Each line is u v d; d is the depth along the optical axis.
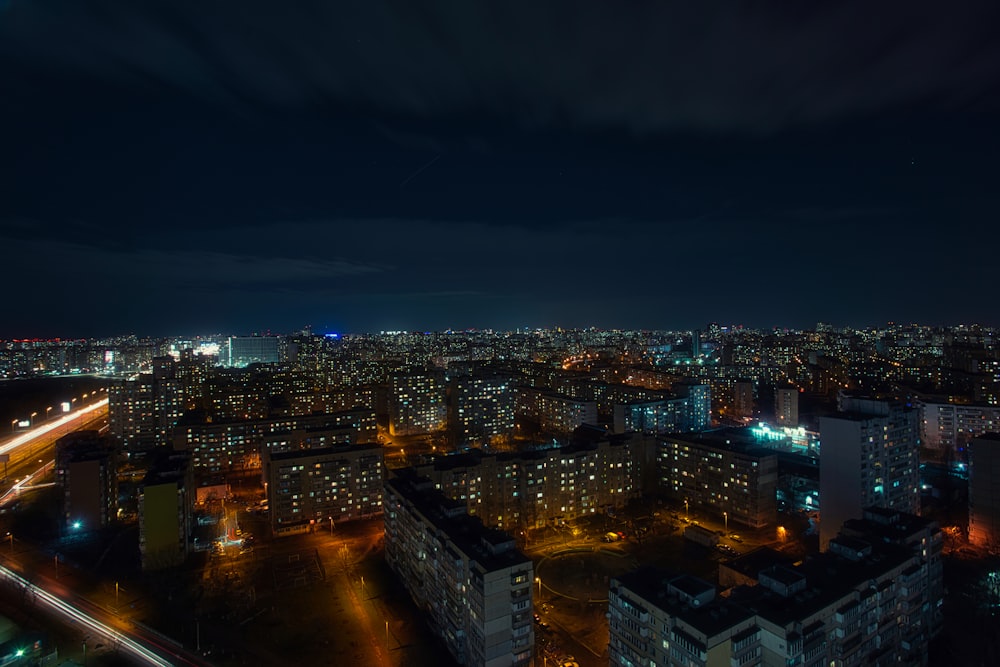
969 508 173.00
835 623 99.00
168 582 158.38
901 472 171.12
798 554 169.00
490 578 109.56
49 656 120.19
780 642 91.00
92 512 199.62
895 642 109.88
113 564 171.38
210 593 151.12
